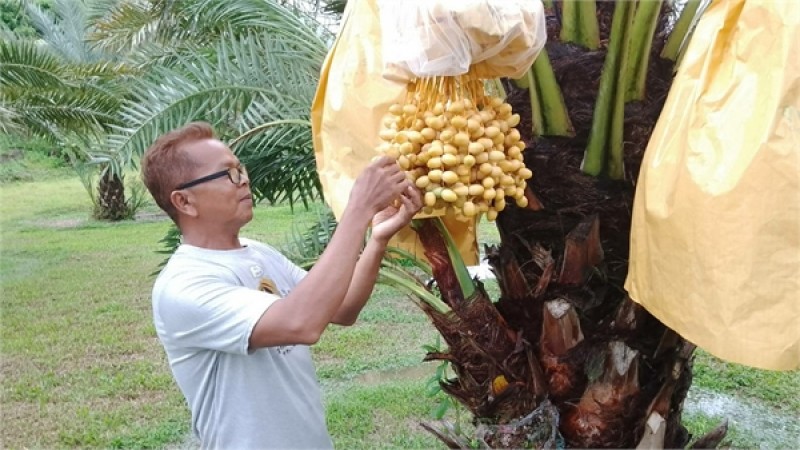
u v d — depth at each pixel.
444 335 2.50
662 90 2.24
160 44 4.65
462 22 1.70
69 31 11.91
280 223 12.12
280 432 2.18
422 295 2.53
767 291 1.66
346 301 2.33
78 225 14.23
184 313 2.08
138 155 3.41
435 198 1.83
